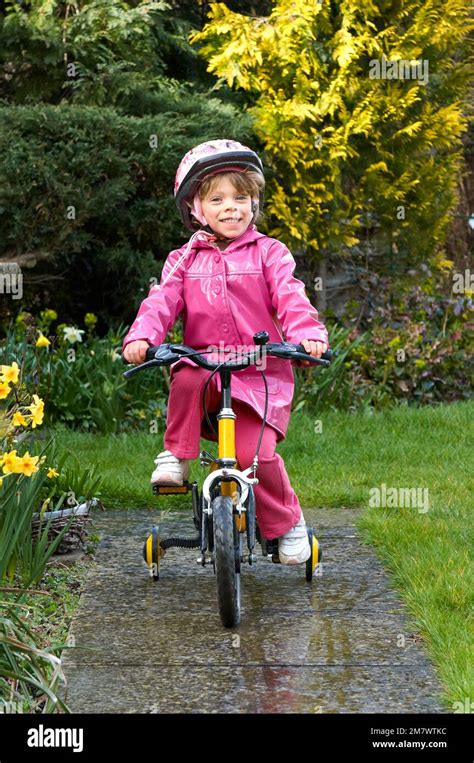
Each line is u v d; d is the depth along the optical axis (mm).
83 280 9133
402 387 8008
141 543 4617
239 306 3818
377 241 9453
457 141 9266
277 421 3793
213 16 8703
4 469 3188
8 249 7816
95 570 4215
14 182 7367
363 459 6176
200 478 5496
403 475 5766
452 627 3381
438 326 8859
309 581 4039
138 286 8562
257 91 9070
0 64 8750
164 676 3111
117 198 7637
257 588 3979
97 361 7355
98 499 5105
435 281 9641
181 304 3885
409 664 3193
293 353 3395
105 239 8547
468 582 3801
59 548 4371
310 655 3268
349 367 7855
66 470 4793
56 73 8570
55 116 7449
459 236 11750
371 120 8539
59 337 7859
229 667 3174
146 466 5867
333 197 8742
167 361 3414
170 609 3729
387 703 2916
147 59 8969
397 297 9062
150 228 8133
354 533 4770
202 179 3820
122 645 3367
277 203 8594
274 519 3820
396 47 8656
